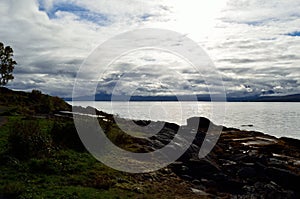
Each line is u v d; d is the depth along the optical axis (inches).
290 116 5098.4
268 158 1349.7
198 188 886.4
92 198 573.0
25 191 560.7
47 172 701.9
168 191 759.7
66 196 561.9
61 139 965.2
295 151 1685.5
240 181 987.9
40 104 2106.3
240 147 1680.6
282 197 841.5
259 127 3531.0
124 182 734.5
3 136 968.9
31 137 812.6
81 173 733.3
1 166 696.4
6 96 2486.5
